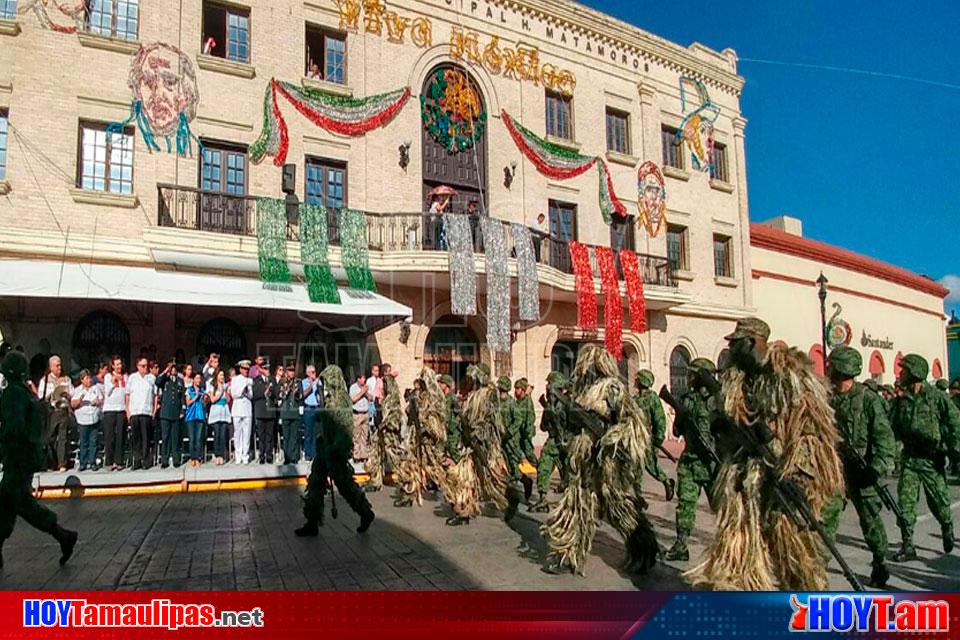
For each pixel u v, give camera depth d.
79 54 13.52
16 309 12.99
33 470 6.40
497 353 18.00
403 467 10.05
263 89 15.36
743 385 4.83
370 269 15.04
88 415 10.86
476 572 6.04
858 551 7.23
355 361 16.00
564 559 5.88
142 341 13.96
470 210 17.95
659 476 10.38
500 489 8.36
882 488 5.89
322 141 15.95
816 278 27.11
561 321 19.59
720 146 24.83
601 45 21.31
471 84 18.52
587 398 5.88
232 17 15.47
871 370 28.95
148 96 14.05
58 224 13.05
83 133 13.62
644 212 21.58
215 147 14.86
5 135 12.91
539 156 19.30
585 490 5.92
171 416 11.23
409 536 7.59
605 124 21.11
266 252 13.90
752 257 25.05
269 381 12.34
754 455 4.68
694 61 23.66
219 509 9.36
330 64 16.58
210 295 12.63
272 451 12.25
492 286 15.80
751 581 4.46
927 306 34.28
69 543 6.41
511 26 19.31
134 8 14.29
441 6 18.05
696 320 22.80
